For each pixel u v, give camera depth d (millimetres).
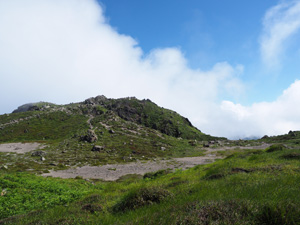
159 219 4078
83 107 162625
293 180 6352
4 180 14883
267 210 3574
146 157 64312
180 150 80688
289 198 4055
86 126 112188
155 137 103625
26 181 16484
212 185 7633
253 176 8898
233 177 9180
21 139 96500
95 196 10078
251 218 3594
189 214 4039
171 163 50688
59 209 7660
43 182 16766
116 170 42750
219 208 4051
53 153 64438
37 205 10625
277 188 5191
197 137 139000
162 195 6852
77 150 68812
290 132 97625
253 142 100750
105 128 105812
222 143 104938
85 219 5938
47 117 134375
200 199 5250
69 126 117312
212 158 57781
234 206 4086
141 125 140250
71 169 43938
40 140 92625
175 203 5570
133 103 172625
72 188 16875
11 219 7363
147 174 22672
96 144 78000
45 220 6180
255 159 15297
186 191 7461
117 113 154625
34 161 52312
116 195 10562
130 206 6609
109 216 5762
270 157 14930
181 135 137125
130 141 87062
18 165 44250
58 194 13570
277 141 87562
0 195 11953
